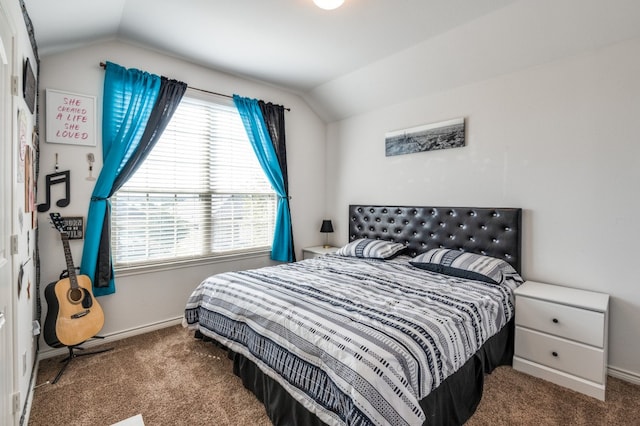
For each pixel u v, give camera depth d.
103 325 2.67
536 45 2.42
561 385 2.05
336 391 1.33
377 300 1.93
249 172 3.64
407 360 1.35
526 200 2.62
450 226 3.05
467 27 2.48
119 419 1.73
